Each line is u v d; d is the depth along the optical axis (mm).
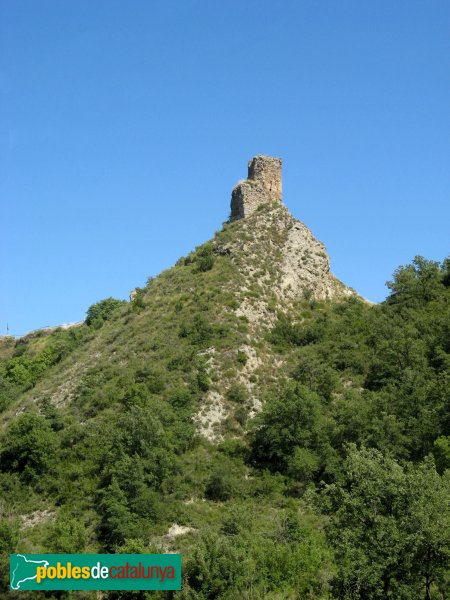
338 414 56625
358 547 31141
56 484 52812
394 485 31750
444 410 53000
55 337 116188
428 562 30266
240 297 74875
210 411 59625
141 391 59906
